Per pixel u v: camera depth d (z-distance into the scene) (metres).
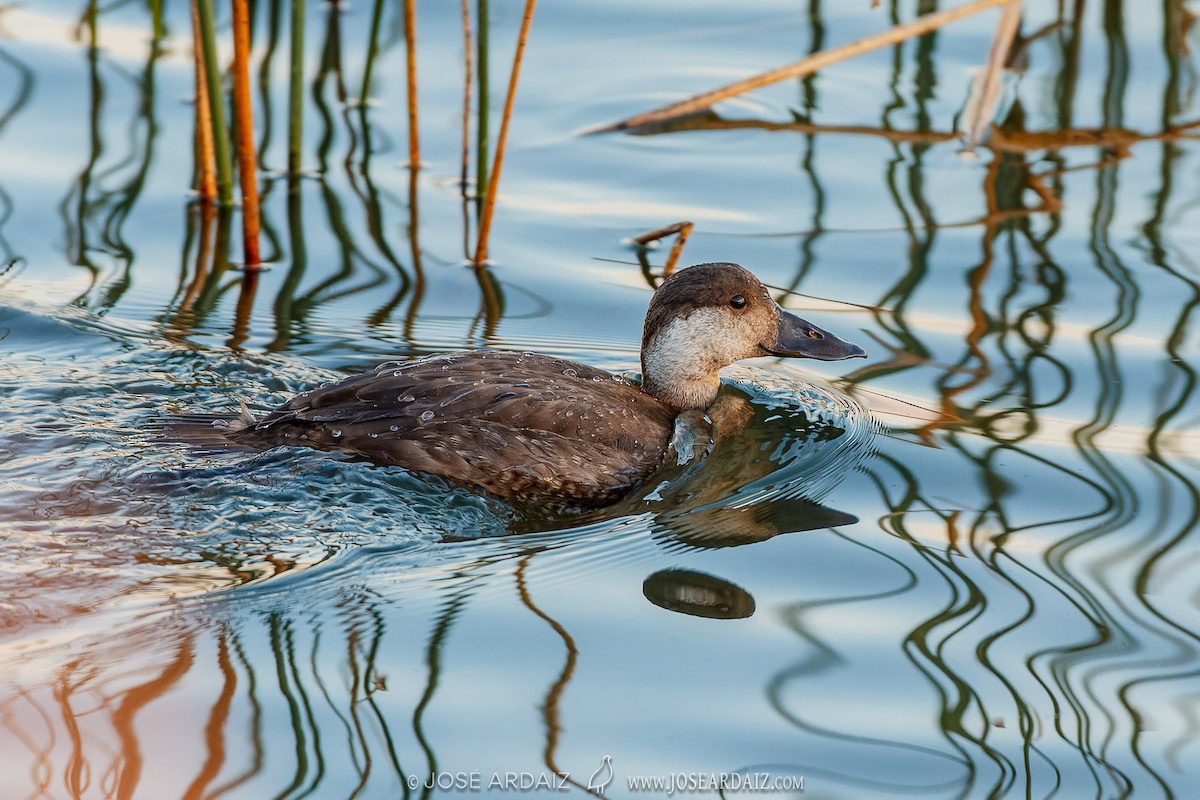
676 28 19.55
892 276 14.40
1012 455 11.38
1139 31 19.25
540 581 9.48
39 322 12.81
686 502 10.91
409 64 15.57
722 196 15.95
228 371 12.27
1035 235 15.09
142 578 9.04
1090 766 7.75
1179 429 11.72
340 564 9.41
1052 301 13.88
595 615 9.10
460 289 14.09
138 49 18.52
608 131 17.12
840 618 9.15
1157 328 13.36
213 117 14.83
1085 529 10.27
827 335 12.72
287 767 7.43
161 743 7.54
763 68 18.22
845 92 18.12
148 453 10.50
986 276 14.36
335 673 8.27
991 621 9.12
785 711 8.13
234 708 7.88
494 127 17.12
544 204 15.75
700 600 9.36
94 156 16.20
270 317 13.33
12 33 18.66
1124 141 16.86
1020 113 17.55
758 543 10.21
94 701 7.82
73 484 10.02
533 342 13.27
